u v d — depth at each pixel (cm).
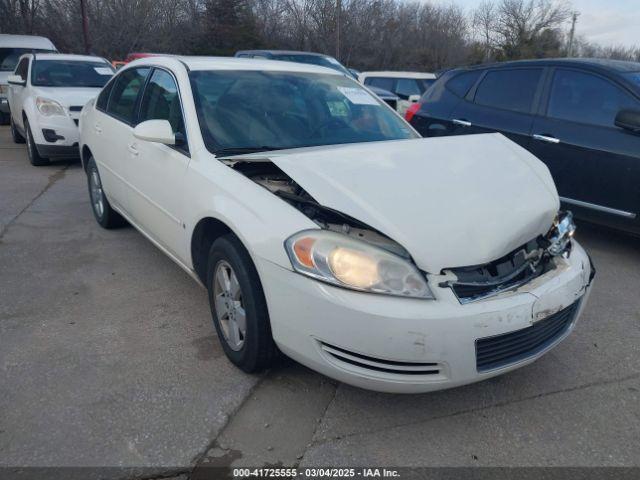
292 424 261
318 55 1284
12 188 693
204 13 3766
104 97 505
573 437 258
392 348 233
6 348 318
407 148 312
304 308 246
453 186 275
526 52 4478
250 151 331
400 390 243
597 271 461
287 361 306
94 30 3039
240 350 291
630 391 294
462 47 4744
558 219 303
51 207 608
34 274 424
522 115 546
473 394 288
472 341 237
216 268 302
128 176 420
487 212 261
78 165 858
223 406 272
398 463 239
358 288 235
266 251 258
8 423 255
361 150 302
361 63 4316
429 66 4519
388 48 4400
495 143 336
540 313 252
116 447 243
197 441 248
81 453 239
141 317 360
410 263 240
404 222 246
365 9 4269
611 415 275
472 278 246
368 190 261
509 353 253
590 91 504
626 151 462
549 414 274
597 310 388
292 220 258
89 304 376
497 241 251
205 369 302
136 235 516
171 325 350
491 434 259
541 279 266
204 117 344
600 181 482
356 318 233
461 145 325
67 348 320
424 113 642
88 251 473
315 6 4153
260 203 273
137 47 3203
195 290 401
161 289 402
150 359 311
